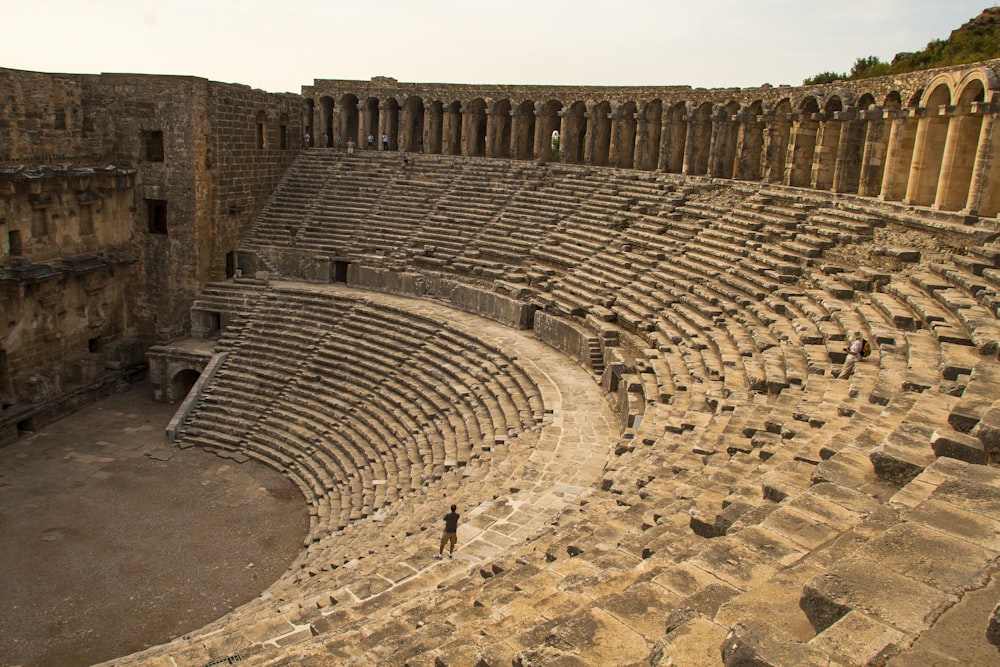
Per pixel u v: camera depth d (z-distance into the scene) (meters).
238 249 48.91
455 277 43.47
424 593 13.80
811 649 5.93
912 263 25.70
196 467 34.88
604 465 22.20
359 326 41.38
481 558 16.72
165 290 45.69
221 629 17.30
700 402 22.02
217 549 28.00
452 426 30.08
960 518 7.99
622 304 33.44
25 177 36.34
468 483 23.47
